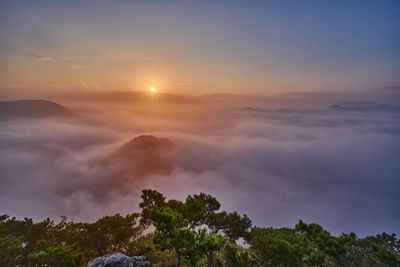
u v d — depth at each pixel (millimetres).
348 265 15625
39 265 14672
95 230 18391
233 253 14406
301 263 14930
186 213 16531
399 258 14836
